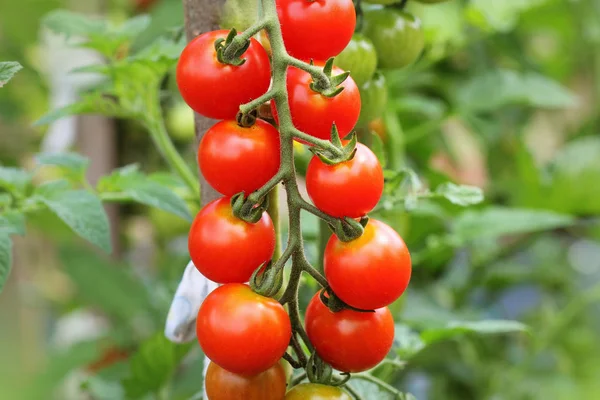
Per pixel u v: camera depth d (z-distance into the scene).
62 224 1.04
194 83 0.52
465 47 1.17
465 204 0.65
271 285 0.52
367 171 0.51
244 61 0.52
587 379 1.24
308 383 0.54
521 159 1.05
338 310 0.53
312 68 0.51
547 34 1.32
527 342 1.23
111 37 0.72
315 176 0.51
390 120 0.85
